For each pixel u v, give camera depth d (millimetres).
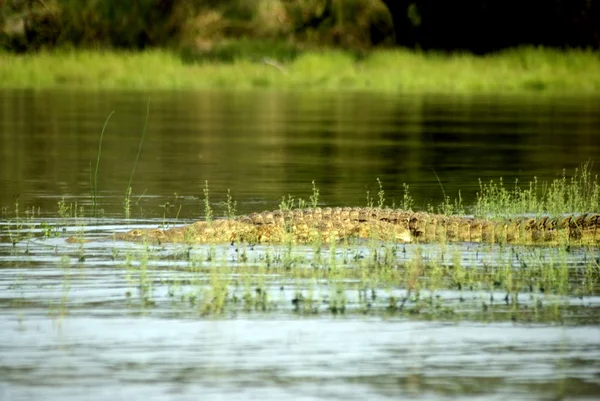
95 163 72062
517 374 27562
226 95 133375
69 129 93062
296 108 117375
